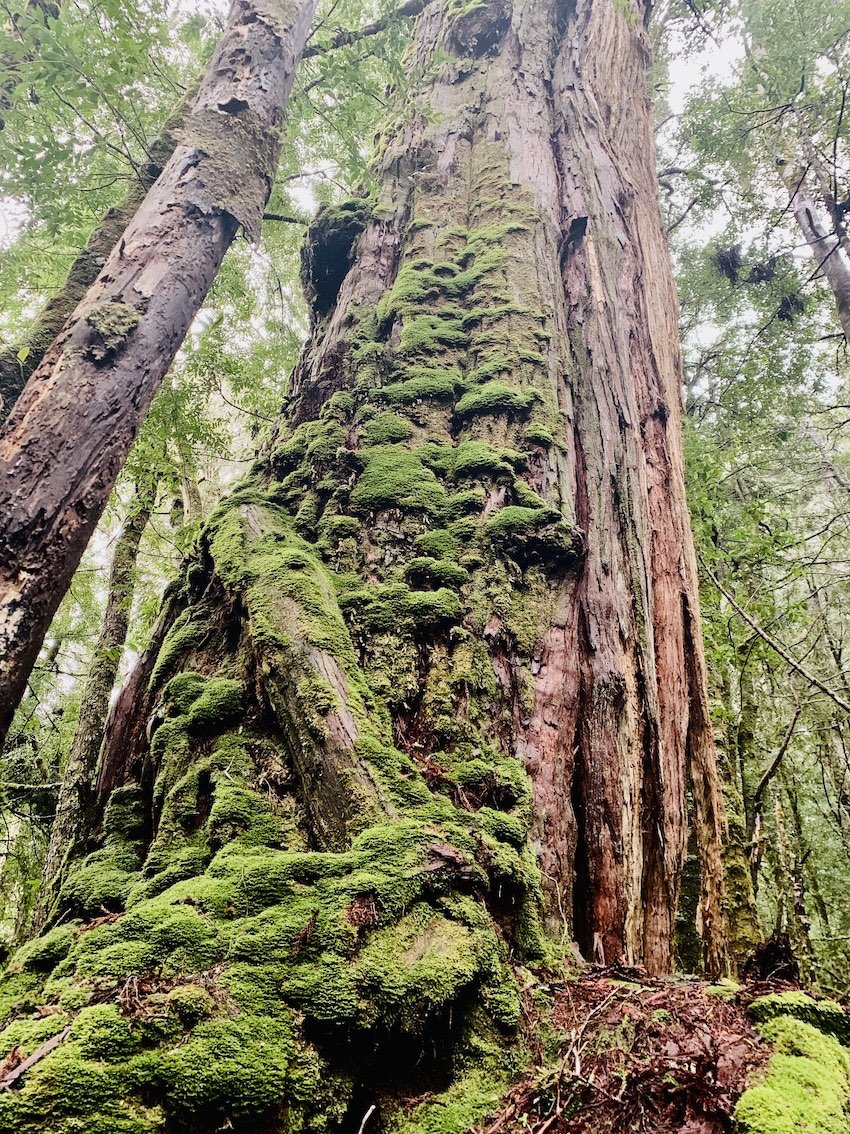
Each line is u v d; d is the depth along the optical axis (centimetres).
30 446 266
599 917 316
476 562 374
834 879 1448
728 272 1188
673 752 438
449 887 239
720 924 423
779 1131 158
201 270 354
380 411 454
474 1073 205
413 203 605
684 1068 189
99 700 802
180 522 1112
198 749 317
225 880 235
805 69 912
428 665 337
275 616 327
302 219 793
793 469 1270
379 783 273
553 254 559
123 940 215
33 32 359
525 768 323
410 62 755
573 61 701
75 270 430
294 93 623
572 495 435
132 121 548
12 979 232
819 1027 211
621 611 409
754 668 1056
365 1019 194
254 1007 190
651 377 587
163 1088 167
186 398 803
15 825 1095
